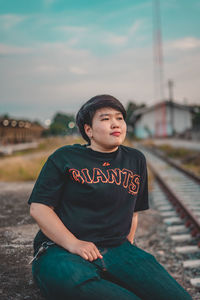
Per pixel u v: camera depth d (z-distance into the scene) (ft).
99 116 6.03
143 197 6.82
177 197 22.53
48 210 5.75
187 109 176.65
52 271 5.15
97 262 5.55
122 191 5.97
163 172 42.45
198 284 10.84
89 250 5.41
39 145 97.19
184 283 11.05
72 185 5.88
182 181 34.30
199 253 13.74
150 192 28.27
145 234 16.01
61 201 6.03
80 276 4.96
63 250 5.64
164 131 170.50
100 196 5.77
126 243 6.23
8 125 101.09
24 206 14.57
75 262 5.24
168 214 20.24
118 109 6.12
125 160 6.30
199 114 211.41
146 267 5.65
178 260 13.10
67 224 5.84
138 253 5.95
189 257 13.41
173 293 5.32
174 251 14.05
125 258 5.75
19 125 110.32
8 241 9.53
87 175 5.85
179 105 177.06
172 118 169.48
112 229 5.90
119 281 5.57
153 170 40.63
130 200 6.19
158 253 13.74
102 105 6.01
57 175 5.89
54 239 5.60
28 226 11.02
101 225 5.82
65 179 5.98
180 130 177.37
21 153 73.82
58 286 4.96
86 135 6.63
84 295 4.82
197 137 107.24
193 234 15.78
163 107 176.04
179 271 12.06
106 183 5.84
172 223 18.47
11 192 19.85
